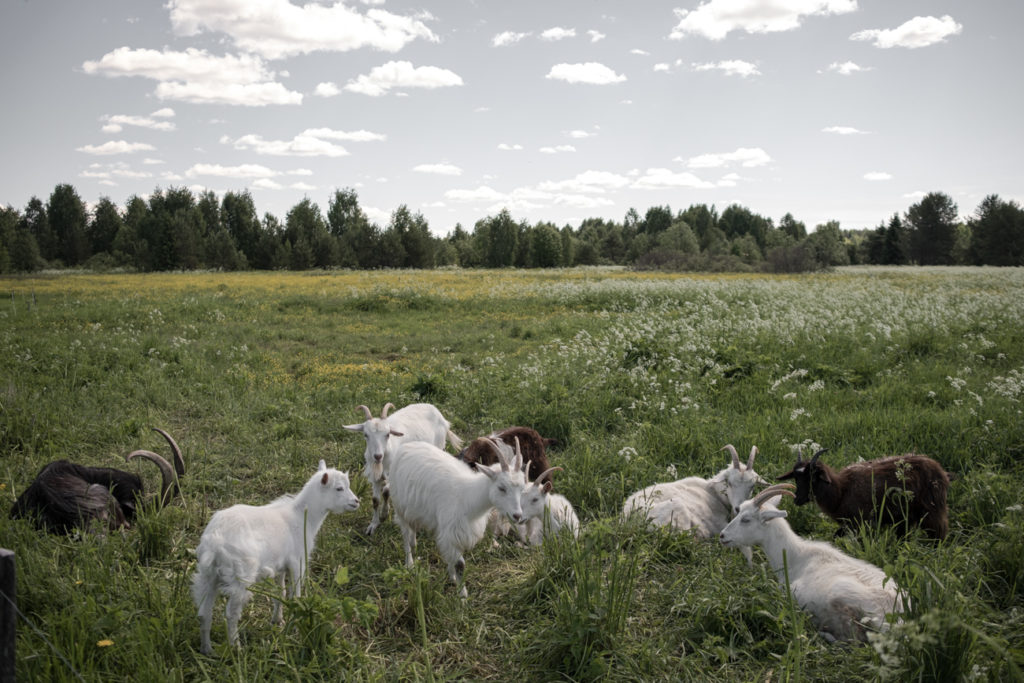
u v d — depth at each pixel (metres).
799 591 4.77
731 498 6.25
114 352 13.41
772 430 8.39
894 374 11.46
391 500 6.14
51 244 97.69
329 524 6.74
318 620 4.21
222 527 4.45
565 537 5.34
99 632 4.11
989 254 80.56
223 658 4.00
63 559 5.28
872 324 16.83
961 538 5.95
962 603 3.87
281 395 11.09
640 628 4.63
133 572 5.18
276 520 4.83
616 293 26.80
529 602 5.04
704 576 5.13
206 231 110.38
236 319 21.20
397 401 10.67
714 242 108.12
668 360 12.15
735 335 15.09
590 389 10.38
